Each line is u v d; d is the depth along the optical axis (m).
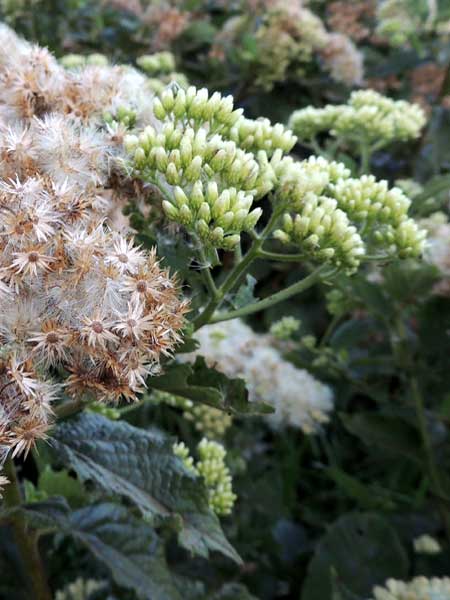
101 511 0.20
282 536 0.32
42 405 0.13
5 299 0.13
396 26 0.48
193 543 0.18
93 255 0.14
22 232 0.14
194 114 0.18
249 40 0.42
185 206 0.16
